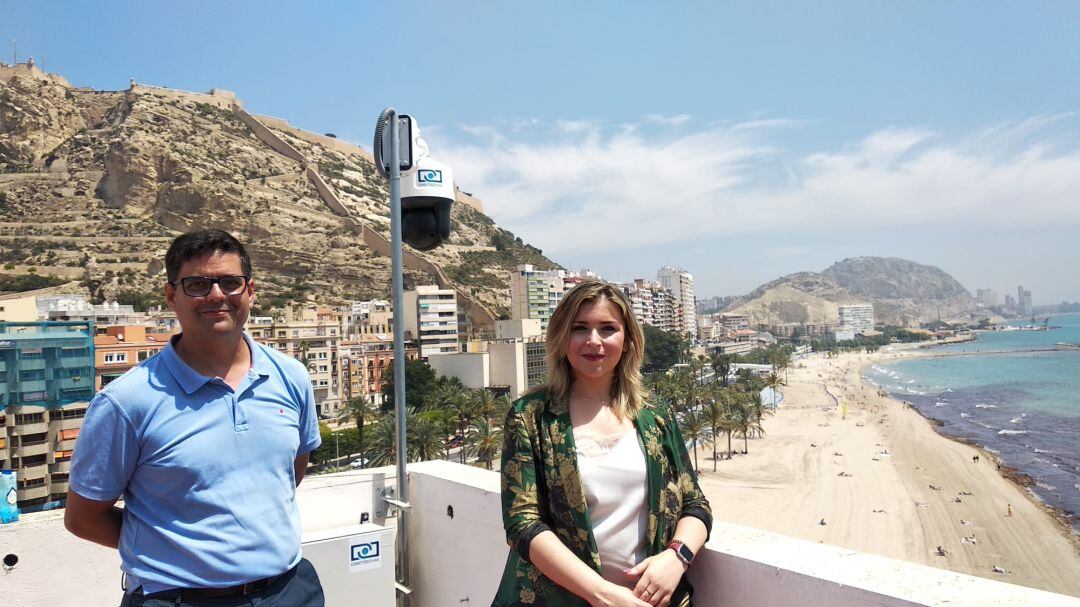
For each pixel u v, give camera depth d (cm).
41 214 13375
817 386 16038
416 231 475
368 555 434
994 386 15425
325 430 6106
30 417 4156
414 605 466
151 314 9012
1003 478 6312
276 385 285
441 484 446
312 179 16275
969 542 4481
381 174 462
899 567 252
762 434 8650
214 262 267
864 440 8344
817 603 245
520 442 268
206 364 273
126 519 258
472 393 7012
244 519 259
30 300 6284
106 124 16288
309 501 450
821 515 5084
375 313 10600
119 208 13800
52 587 365
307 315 9325
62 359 4341
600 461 262
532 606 256
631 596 230
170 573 249
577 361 273
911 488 5872
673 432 281
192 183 13712
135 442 252
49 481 4247
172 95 17075
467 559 422
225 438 261
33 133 15588
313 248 13975
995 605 214
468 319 12462
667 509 262
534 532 249
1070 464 7019
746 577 270
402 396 457
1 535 356
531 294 12538
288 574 278
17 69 16475
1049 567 4053
